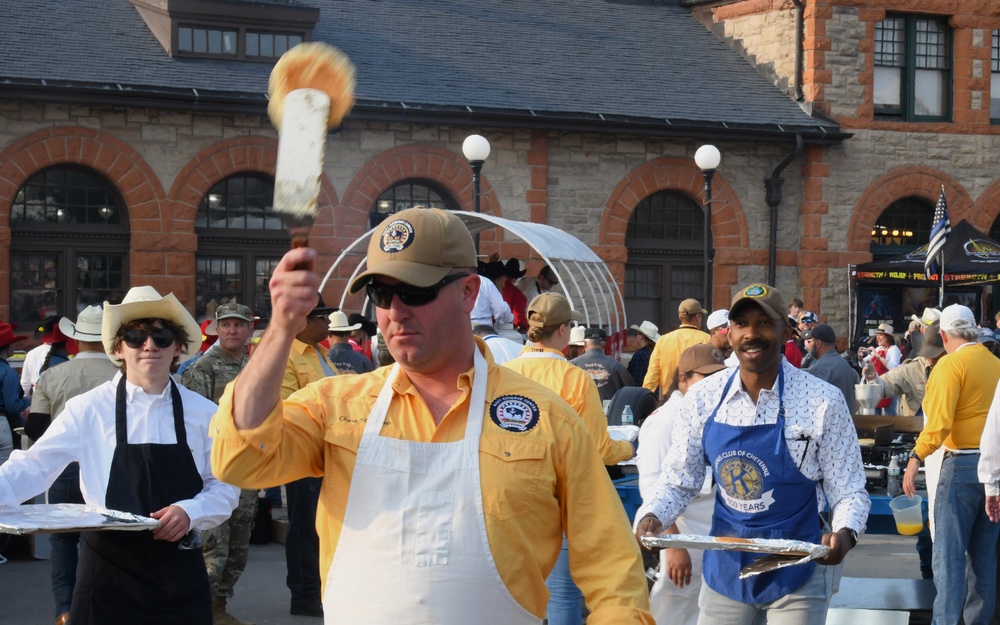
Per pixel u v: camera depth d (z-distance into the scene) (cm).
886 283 2259
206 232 1909
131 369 484
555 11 2394
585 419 616
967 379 695
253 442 275
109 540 463
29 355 1252
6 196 1773
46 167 1809
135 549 463
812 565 468
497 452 295
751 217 2228
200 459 486
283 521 1046
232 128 1895
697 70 2319
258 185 1944
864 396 999
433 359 297
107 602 461
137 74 1828
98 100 1778
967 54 2344
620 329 1734
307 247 263
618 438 795
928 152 2316
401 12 2236
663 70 2288
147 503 472
